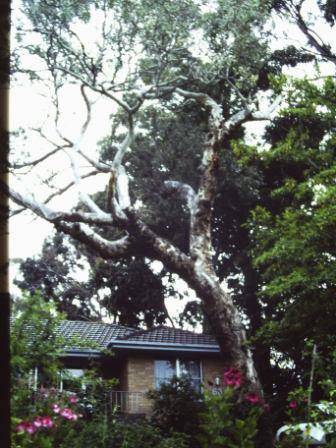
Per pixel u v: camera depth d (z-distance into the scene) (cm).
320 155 1513
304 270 1432
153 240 1989
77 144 2050
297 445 587
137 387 2100
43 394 659
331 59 2152
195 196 2234
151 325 3144
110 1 1872
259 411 493
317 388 1390
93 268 3297
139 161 2825
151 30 1964
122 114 2672
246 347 1911
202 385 508
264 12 2064
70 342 868
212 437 471
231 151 2719
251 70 2278
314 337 1418
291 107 1543
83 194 2041
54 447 626
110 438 962
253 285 2750
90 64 2009
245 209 2883
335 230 1370
